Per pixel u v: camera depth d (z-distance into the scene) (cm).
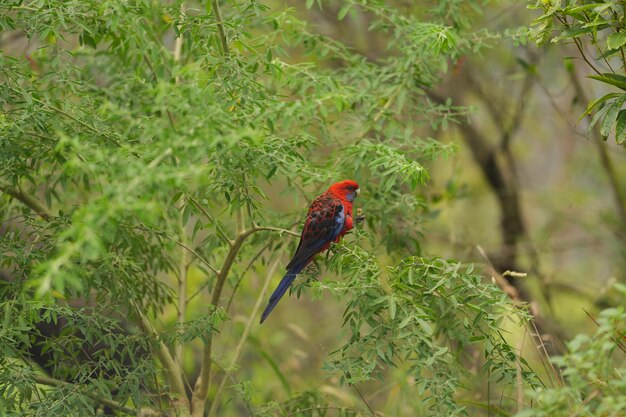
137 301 959
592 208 1666
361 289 785
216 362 1016
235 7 926
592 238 1714
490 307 823
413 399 1089
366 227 1152
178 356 1051
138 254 991
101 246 554
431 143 1009
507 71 1562
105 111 818
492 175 1611
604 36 1066
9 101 836
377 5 1093
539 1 793
